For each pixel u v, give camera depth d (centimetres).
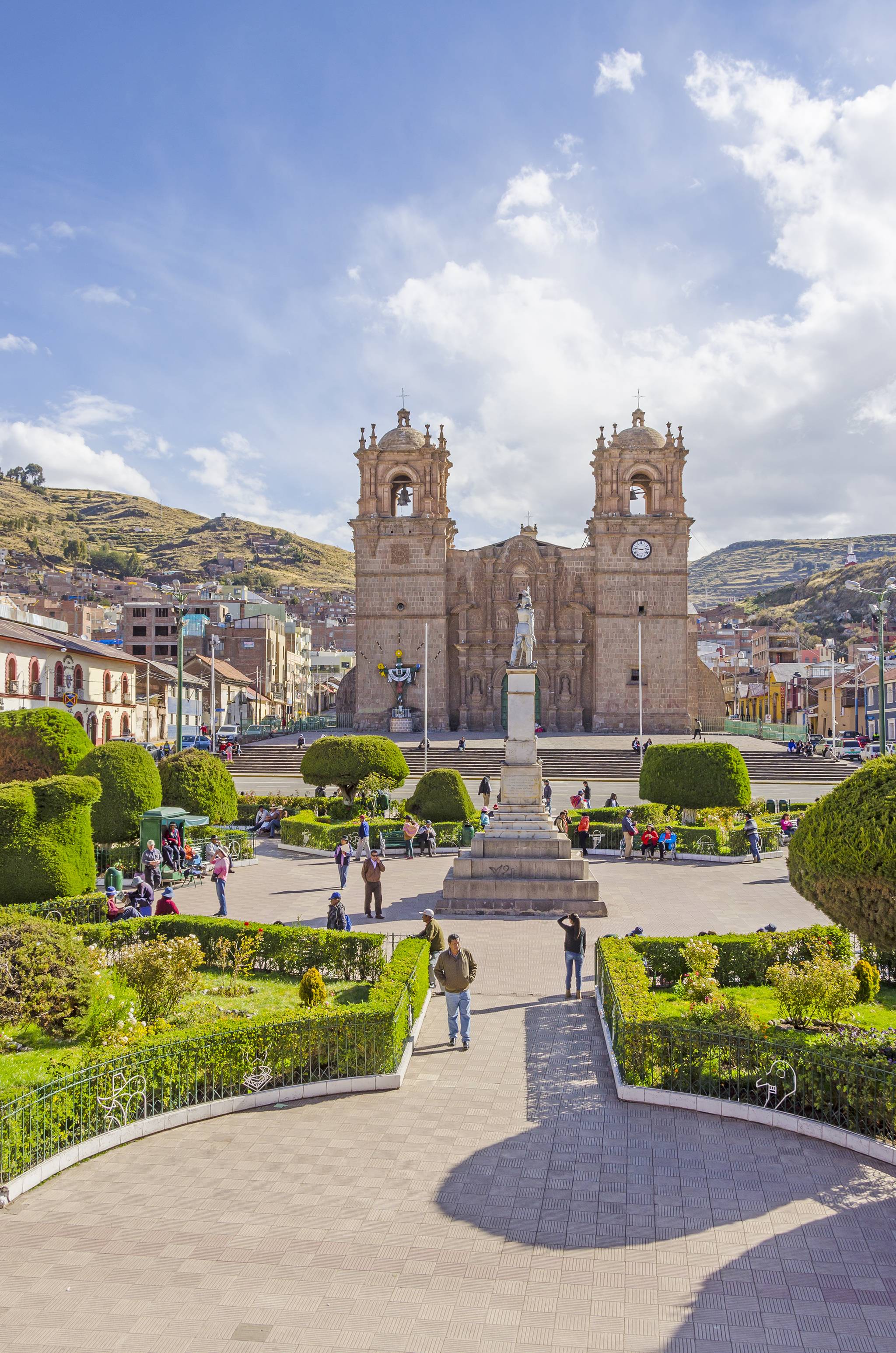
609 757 7131
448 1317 955
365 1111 1473
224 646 13400
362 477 8681
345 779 4994
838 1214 1157
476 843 3125
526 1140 1362
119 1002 1628
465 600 8619
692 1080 1499
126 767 3753
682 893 3275
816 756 6956
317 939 2216
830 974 1664
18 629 7081
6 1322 945
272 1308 967
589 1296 991
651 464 8625
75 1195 1205
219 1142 1364
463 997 1745
